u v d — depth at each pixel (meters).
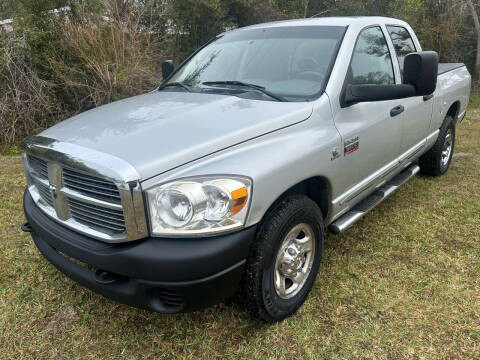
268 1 12.41
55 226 2.54
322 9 13.69
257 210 2.26
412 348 2.47
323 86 2.95
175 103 2.92
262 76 3.22
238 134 2.40
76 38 8.26
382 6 13.48
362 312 2.78
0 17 8.48
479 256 3.41
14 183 5.34
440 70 4.89
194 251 2.08
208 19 12.15
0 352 2.52
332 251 3.51
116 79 8.44
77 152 2.24
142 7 9.81
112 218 2.20
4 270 3.32
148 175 2.08
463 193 4.70
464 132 7.71
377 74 3.51
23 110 7.81
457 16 14.42
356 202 3.38
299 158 2.52
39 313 2.84
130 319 2.78
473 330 2.59
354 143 3.03
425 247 3.56
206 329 2.67
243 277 2.38
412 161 4.35
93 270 2.43
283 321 2.72
